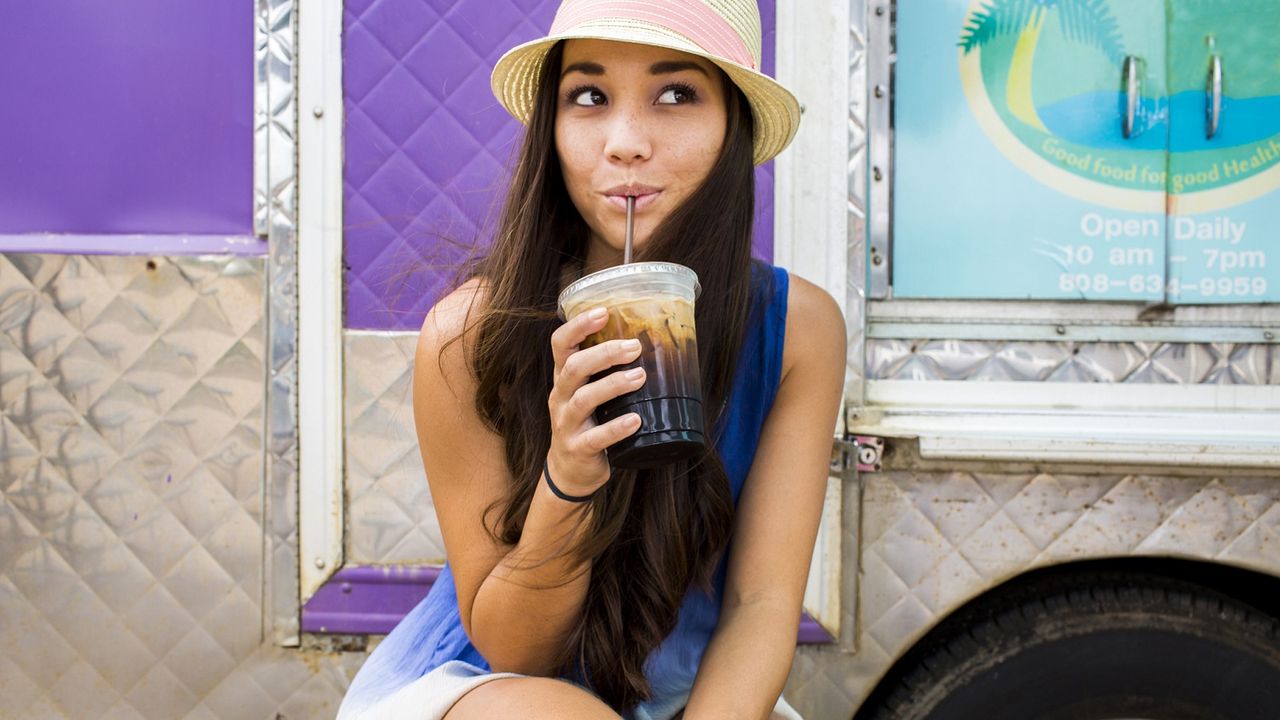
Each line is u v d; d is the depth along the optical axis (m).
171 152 1.96
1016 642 1.92
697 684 1.20
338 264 1.96
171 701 1.97
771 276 1.39
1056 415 1.89
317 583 1.96
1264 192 1.89
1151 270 1.91
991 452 1.84
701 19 1.20
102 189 1.97
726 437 1.36
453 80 1.96
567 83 1.24
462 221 1.96
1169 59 1.88
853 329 1.92
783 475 1.35
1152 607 1.91
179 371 1.95
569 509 1.08
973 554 1.90
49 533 1.95
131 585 1.96
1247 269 1.90
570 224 1.37
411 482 1.96
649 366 1.02
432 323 1.31
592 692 1.26
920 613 1.91
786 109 1.30
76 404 1.95
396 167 1.97
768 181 1.94
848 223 1.92
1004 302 1.93
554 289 1.29
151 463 1.95
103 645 1.96
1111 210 1.90
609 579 1.23
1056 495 1.89
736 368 1.33
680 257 1.24
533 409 1.25
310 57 1.96
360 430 1.96
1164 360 1.92
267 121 1.95
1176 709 1.92
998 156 1.91
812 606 1.92
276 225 1.95
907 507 1.91
